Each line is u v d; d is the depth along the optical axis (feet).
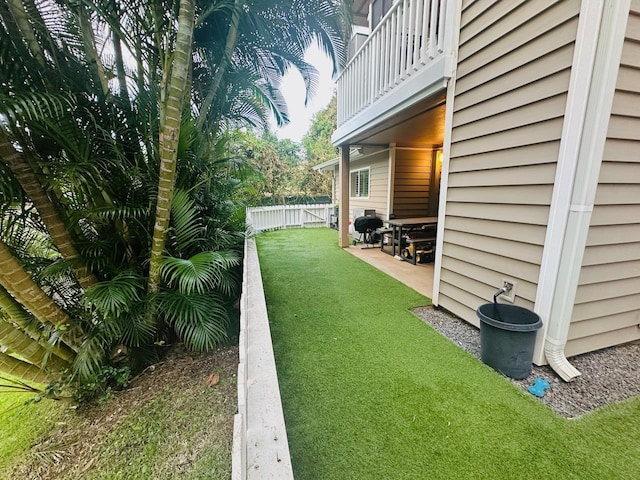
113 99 8.72
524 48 6.72
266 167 49.85
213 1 10.19
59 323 7.61
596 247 6.65
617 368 6.79
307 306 10.97
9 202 6.89
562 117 6.05
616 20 5.26
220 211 13.30
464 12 8.30
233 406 6.95
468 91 8.37
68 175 7.04
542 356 6.82
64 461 5.90
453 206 9.39
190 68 11.64
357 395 6.13
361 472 4.44
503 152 7.45
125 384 7.72
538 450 4.75
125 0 8.51
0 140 6.45
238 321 10.94
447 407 5.75
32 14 7.49
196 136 10.50
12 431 6.97
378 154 24.14
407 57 11.09
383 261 17.97
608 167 6.30
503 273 7.74
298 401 5.98
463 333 8.70
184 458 5.66
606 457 4.61
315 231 32.35
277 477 2.98
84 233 8.70
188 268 7.71
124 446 6.05
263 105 17.56
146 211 8.55
